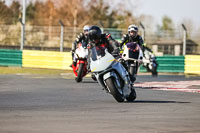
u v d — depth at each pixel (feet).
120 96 102.63
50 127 69.00
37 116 81.10
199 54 264.11
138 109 92.27
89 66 108.68
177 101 108.37
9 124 71.46
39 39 333.42
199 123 75.00
